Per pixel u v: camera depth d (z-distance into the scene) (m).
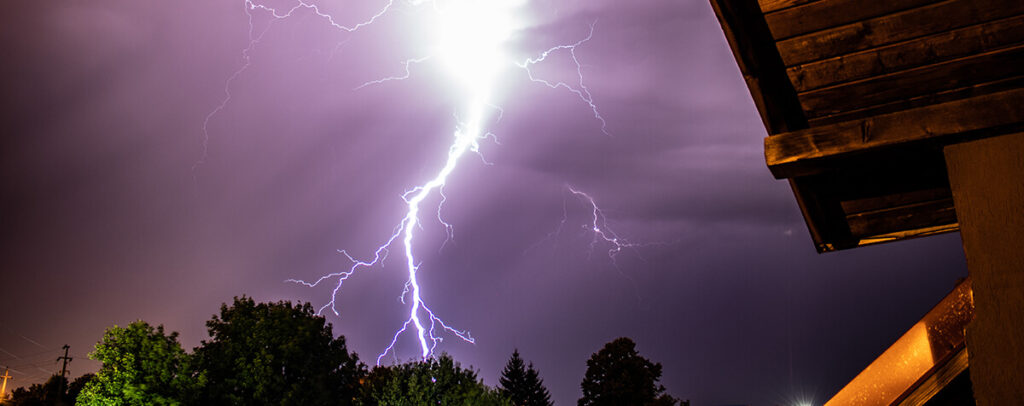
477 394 29.47
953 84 2.86
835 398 2.36
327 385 32.50
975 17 2.64
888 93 2.91
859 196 3.62
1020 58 2.72
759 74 2.89
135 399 29.67
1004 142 2.26
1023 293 2.08
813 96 2.95
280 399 31.08
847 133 2.55
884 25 2.71
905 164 3.22
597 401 48.59
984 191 2.25
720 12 2.70
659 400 46.75
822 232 3.98
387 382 29.86
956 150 2.35
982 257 2.19
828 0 2.63
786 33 2.76
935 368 2.25
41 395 59.28
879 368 2.33
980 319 2.11
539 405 73.06
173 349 31.19
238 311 33.06
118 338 30.70
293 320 33.09
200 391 30.52
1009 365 2.03
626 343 49.62
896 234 3.98
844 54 2.81
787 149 2.62
